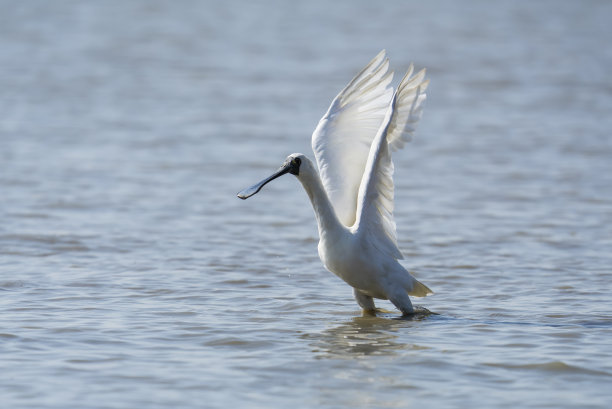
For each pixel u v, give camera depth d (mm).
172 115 31109
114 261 14234
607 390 8539
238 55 45250
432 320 11125
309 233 16656
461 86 37438
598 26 56938
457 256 14852
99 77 38562
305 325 10867
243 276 13406
